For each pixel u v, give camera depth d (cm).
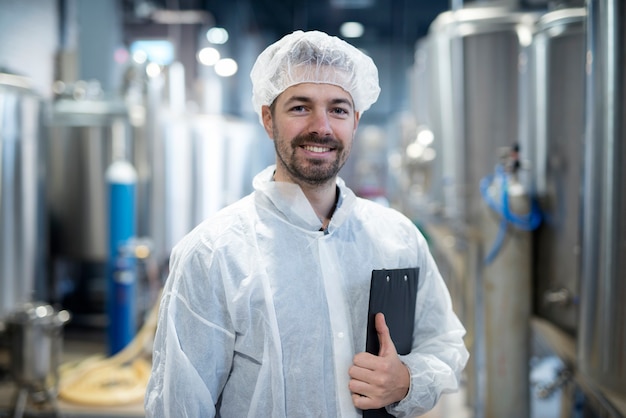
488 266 220
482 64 240
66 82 404
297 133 106
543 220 221
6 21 344
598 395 152
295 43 107
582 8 200
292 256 108
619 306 146
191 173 424
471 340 243
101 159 352
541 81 219
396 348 113
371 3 757
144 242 313
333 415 106
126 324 307
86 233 357
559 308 211
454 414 255
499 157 239
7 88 269
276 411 102
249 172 558
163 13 539
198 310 103
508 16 237
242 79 752
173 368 100
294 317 105
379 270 109
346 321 109
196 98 501
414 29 835
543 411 274
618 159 144
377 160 806
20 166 274
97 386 261
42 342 225
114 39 452
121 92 370
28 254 281
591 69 153
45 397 230
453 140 251
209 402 103
